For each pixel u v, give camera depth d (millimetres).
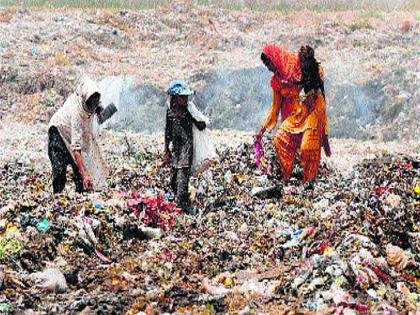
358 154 43188
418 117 57375
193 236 24766
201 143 27828
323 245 22469
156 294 18766
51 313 17531
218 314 17906
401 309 18391
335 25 79000
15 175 34906
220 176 32562
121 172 33406
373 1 89312
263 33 78438
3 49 66062
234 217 27312
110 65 66062
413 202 27016
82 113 26281
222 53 72000
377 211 24734
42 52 66500
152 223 25172
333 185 32125
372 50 71000
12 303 17812
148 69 65625
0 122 52188
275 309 18109
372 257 20672
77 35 72188
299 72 31953
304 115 32188
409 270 21234
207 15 82938
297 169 33188
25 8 78562
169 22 79438
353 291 18812
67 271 20344
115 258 22359
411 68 63625
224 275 20906
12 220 23094
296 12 85812
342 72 64062
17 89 58906
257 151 33125
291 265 21766
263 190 30109
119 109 56938
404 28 76562
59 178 26625
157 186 31625
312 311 17750
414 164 34281
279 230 25297
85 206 24500
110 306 18000
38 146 42562
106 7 83562
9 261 20375
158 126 56969
